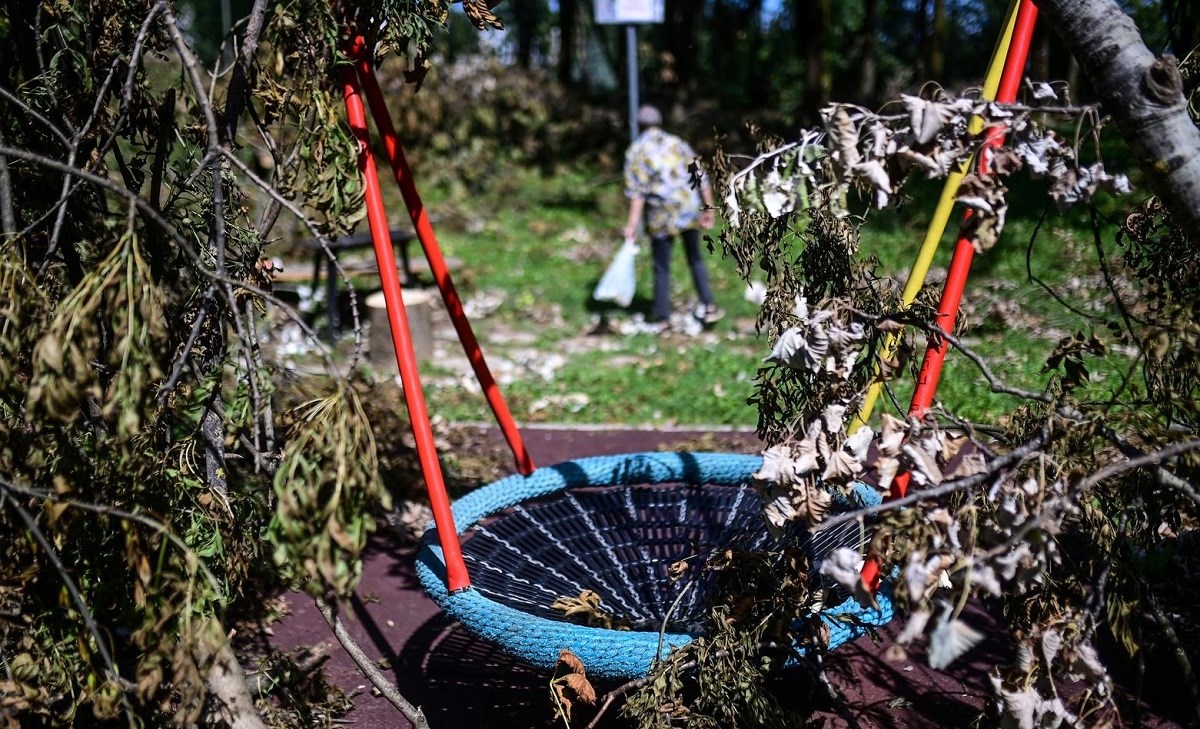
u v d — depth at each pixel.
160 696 2.79
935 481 2.25
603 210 15.27
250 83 2.75
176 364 2.36
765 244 2.91
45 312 2.43
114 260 2.15
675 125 19.58
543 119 17.39
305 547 2.14
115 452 2.52
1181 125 2.11
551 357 8.34
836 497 3.79
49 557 2.46
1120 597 2.58
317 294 10.20
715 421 6.68
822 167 2.56
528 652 2.99
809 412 2.62
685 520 4.09
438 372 7.95
